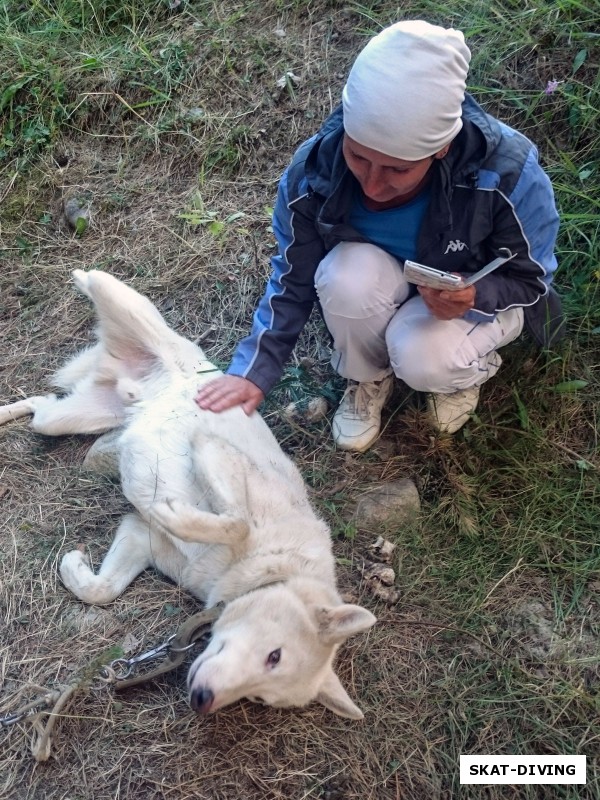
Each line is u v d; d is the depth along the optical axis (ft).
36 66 6.34
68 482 4.40
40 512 4.25
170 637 3.78
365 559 4.18
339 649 3.89
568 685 3.76
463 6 5.84
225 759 3.47
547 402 4.71
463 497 4.39
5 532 4.14
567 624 4.00
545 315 4.35
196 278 5.40
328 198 3.65
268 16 6.38
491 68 5.58
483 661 3.87
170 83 6.19
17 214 5.89
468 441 4.60
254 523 3.84
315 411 4.70
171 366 4.47
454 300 3.64
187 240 5.59
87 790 3.33
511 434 4.65
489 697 3.76
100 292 4.43
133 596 3.96
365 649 3.88
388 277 3.98
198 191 5.74
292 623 3.47
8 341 5.17
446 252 3.81
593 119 5.15
